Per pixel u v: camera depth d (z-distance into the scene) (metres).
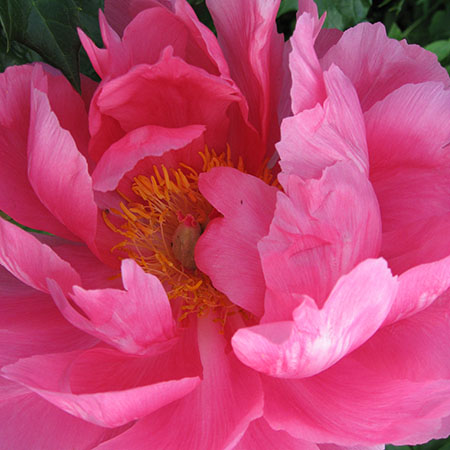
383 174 0.27
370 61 0.28
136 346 0.25
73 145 0.25
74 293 0.24
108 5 0.29
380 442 0.24
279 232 0.23
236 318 0.30
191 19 0.26
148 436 0.26
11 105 0.28
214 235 0.26
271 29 0.27
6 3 0.28
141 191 0.31
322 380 0.26
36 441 0.27
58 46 0.29
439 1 0.39
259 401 0.25
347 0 0.33
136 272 0.24
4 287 0.29
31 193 0.29
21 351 0.27
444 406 0.24
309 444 0.26
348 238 0.23
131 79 0.27
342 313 0.22
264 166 0.30
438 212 0.27
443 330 0.26
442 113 0.26
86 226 0.27
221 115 0.30
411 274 0.23
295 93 0.24
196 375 0.28
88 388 0.26
